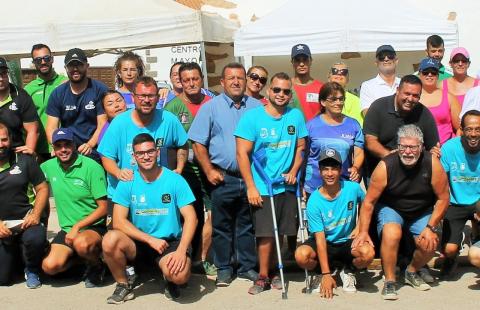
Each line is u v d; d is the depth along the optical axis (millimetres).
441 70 7754
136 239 5547
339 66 6832
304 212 6145
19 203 6117
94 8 10711
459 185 5973
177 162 5988
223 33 11586
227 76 5922
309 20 11500
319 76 13492
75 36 10547
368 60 13188
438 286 5883
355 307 5328
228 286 5984
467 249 6852
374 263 6371
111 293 5836
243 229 6082
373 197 5590
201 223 6418
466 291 5719
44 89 7473
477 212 6004
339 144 5988
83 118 6723
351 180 6039
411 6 11523
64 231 6160
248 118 5746
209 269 6402
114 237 5430
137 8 10672
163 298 5672
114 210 5598
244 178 5727
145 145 5395
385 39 11375
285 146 5781
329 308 5309
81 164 6055
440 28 11258
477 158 5902
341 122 6098
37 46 7410
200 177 6297
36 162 6188
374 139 6102
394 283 5562
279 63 13570
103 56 16766
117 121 5801
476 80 7215
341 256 5812
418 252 5668
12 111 6738
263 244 5785
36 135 6918
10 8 10875
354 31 11344
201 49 10469
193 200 5609
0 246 6082
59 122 6797
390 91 7004
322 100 6059
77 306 5504
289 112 5840
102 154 5797
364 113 7035
